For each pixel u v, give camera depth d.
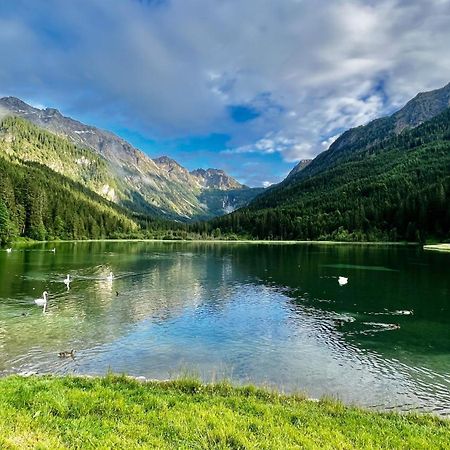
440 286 71.88
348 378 31.59
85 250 155.62
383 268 97.12
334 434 15.88
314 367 33.75
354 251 152.88
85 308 52.41
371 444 15.11
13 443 12.09
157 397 18.52
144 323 46.00
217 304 56.88
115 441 13.16
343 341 40.75
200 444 13.67
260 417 17.05
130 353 35.97
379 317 50.16
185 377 24.64
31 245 171.62
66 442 12.84
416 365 34.47
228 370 32.69
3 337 39.31
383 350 38.16
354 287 70.94
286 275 85.94
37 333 40.94
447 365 34.59
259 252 153.50
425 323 47.50
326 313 52.09
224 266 102.25
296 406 20.39
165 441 13.70
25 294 60.19
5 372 30.67
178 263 109.00
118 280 76.62
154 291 65.75
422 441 15.98
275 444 13.95
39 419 14.52
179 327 44.75
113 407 16.67
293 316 50.44
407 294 64.62
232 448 13.54
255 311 52.88
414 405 27.20
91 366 32.56
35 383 19.88
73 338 39.62
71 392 18.03
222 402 18.92
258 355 36.38
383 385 30.39
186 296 62.19
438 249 158.75
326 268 97.62
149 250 165.12
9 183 182.88
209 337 41.31
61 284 69.81
